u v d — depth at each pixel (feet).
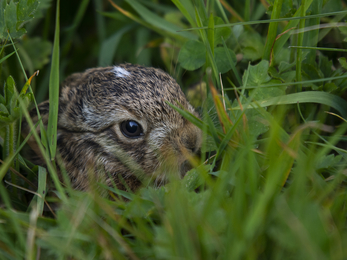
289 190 7.16
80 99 11.59
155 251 6.75
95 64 18.08
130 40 17.75
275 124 7.62
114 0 17.49
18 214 8.05
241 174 7.11
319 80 9.85
